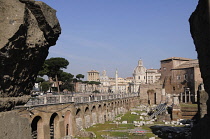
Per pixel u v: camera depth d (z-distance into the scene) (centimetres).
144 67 17362
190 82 9300
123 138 3688
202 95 3762
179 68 9988
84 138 3581
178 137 3781
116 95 7331
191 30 1485
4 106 957
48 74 8350
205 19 1111
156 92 10581
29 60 1063
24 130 1055
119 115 7100
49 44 1244
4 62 884
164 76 10944
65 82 9781
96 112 5134
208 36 1108
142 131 4322
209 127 1290
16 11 893
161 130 4447
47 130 2903
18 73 1022
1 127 916
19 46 938
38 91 7688
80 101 4269
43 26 1087
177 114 5788
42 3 1039
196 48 1430
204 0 1085
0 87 921
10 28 870
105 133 4069
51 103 3061
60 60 8075
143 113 7319
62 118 3378
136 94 10906
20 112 2305
